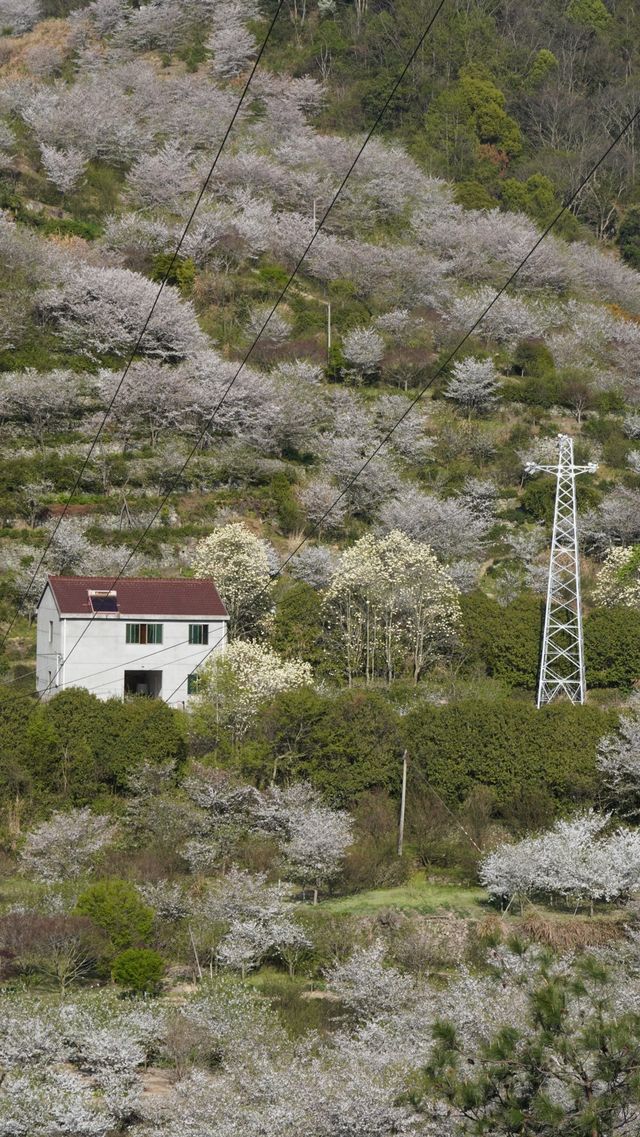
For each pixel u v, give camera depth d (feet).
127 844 222.48
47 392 405.80
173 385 421.59
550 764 238.07
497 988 126.11
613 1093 85.92
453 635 315.37
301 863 212.43
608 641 311.06
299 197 643.04
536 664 309.01
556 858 204.74
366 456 421.59
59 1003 157.89
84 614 288.10
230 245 553.64
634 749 237.45
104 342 456.86
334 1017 162.09
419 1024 143.43
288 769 245.24
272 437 428.97
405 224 654.12
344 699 250.16
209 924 188.85
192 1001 158.71
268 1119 126.00
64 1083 137.59
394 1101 112.57
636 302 642.22
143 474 395.14
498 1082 88.84
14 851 221.46
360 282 563.48
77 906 187.52
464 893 216.33
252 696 254.68
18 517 367.66
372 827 231.30
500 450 443.32
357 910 204.95
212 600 299.38
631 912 199.62
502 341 543.80
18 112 647.15
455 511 387.75
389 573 316.19
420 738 243.60
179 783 239.09
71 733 241.14
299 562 354.54
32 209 568.82
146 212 593.83
